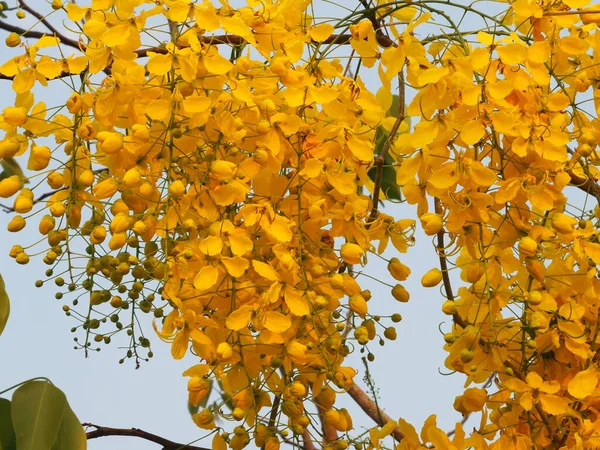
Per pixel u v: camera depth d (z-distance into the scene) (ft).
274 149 4.39
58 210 4.43
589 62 4.59
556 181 4.39
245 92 4.37
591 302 4.52
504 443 4.46
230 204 4.41
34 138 4.55
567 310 4.47
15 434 4.46
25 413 4.44
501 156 4.42
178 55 4.34
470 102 4.34
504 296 4.47
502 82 4.35
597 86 4.58
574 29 4.56
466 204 4.37
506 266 4.46
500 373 4.55
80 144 4.53
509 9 4.63
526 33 4.63
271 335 4.30
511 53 4.36
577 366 4.51
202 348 4.37
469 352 4.39
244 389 4.39
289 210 4.46
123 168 4.45
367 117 4.56
